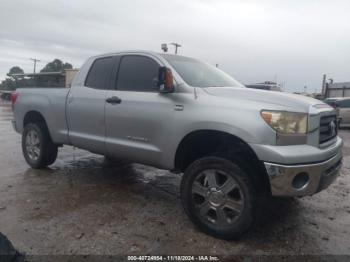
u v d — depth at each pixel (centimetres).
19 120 605
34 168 592
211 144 384
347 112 1537
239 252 317
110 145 452
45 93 557
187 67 431
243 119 327
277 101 333
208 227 346
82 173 571
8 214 384
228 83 452
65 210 402
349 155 844
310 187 321
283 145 316
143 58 442
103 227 358
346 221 399
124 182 527
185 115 367
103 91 468
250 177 328
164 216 394
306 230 370
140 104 413
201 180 358
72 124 510
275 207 439
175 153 381
